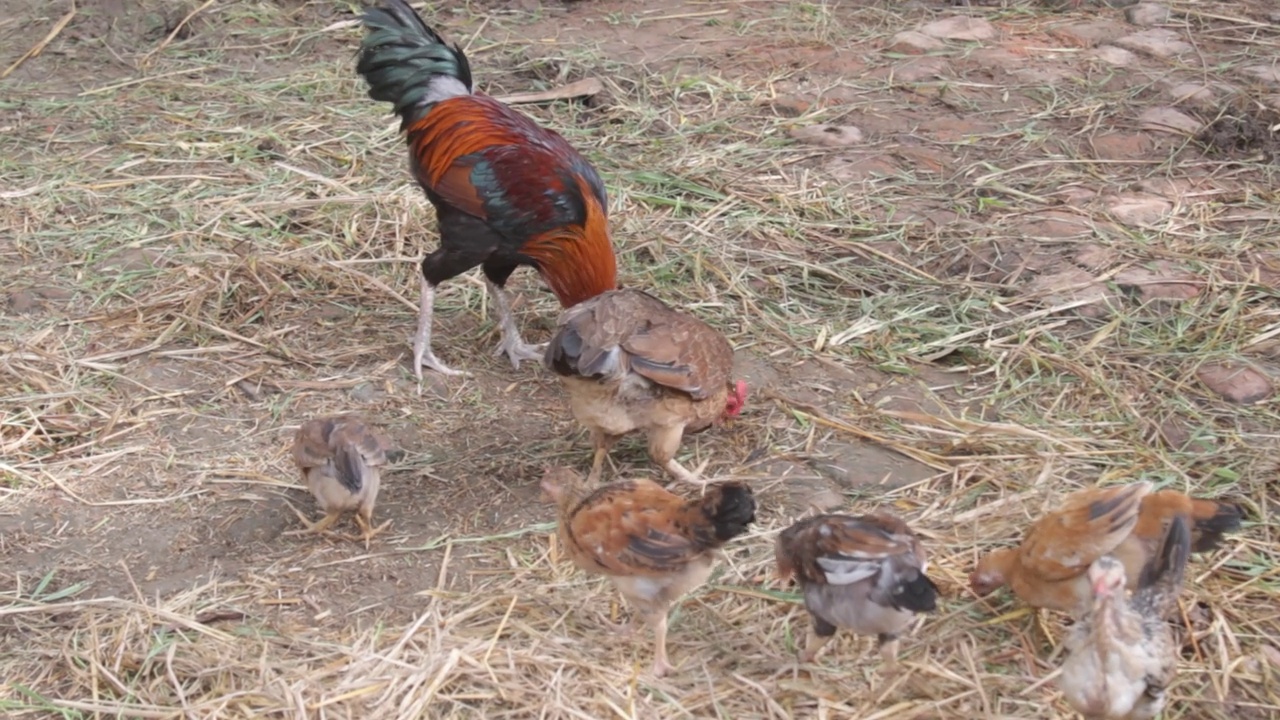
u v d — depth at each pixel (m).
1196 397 3.10
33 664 2.64
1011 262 3.44
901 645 2.66
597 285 3.13
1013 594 2.73
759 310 3.34
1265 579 2.75
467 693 2.59
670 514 2.55
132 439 3.05
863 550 2.48
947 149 3.81
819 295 3.39
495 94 4.08
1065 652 2.63
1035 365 3.17
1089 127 3.86
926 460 2.98
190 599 2.74
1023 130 3.86
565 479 2.64
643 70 4.16
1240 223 3.54
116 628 2.69
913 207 3.62
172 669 2.62
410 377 3.22
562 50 4.31
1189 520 2.61
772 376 3.18
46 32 4.45
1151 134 3.83
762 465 2.99
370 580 2.78
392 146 3.88
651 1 4.75
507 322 3.26
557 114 4.00
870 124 3.91
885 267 3.45
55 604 2.72
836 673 2.62
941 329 3.27
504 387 3.20
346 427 2.80
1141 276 3.38
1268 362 3.17
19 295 3.38
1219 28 4.33
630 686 2.60
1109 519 2.56
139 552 2.83
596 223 3.12
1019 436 3.02
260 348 3.27
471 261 3.15
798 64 4.19
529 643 2.67
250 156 3.83
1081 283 3.37
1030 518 2.85
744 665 2.63
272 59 4.32
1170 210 3.58
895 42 4.30
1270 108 3.89
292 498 2.94
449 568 2.80
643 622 2.68
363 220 3.62
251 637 2.67
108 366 3.20
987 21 4.45
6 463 2.98
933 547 2.81
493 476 2.98
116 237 3.55
